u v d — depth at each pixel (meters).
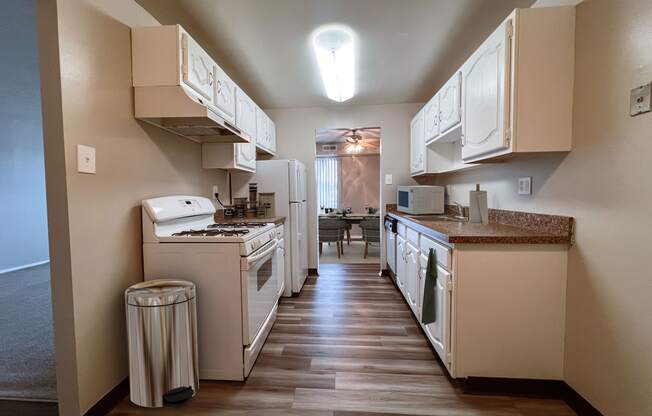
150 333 1.42
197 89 1.77
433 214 3.06
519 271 1.51
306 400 1.52
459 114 2.13
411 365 1.82
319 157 6.82
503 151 1.55
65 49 1.22
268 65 2.60
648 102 1.06
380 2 1.78
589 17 1.33
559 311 1.50
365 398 1.53
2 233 3.90
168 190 2.00
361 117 3.80
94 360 1.38
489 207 2.31
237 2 1.75
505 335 1.53
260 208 3.10
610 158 1.23
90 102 1.35
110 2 1.48
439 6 1.82
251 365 1.75
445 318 1.62
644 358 1.10
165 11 1.81
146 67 1.63
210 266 1.66
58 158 1.22
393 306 2.78
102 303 1.43
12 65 2.38
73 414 1.30
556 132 1.44
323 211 6.47
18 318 2.42
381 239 3.85
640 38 1.09
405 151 3.77
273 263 2.36
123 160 1.57
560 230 1.50
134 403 1.48
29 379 1.61
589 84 1.32
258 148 3.26
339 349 2.01
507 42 1.46
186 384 1.50
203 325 1.68
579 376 1.41
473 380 1.56
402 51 2.38
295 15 1.89
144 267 1.70
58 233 1.24
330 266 4.36
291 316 2.57
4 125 3.89
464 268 1.53
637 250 1.12
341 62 2.54
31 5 1.63
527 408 1.45
